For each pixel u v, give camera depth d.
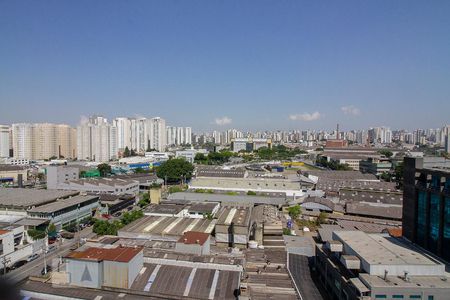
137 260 46.50
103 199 115.94
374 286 40.78
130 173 193.00
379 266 44.25
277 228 71.69
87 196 108.19
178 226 78.88
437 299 40.59
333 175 170.00
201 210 97.69
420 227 55.84
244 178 142.25
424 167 57.06
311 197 118.31
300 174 180.12
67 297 41.78
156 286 44.19
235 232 67.94
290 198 122.88
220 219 74.94
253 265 56.06
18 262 66.25
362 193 121.38
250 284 48.59
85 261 44.38
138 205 126.81
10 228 76.12
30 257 69.31
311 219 103.56
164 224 80.31
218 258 51.22
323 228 86.44
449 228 48.91
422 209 55.59
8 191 107.00
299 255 69.94
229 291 43.25
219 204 109.56
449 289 40.53
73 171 148.62
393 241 57.78
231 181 139.88
